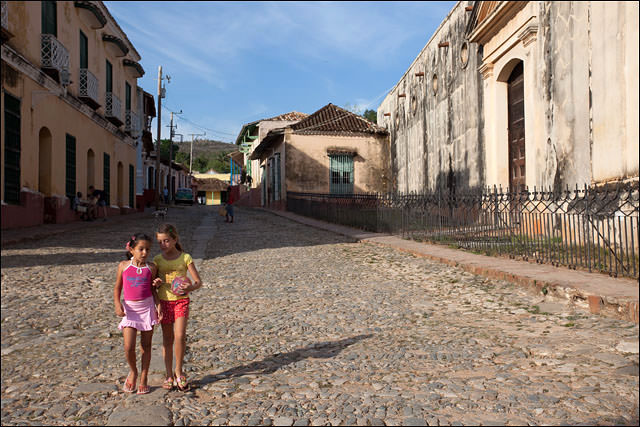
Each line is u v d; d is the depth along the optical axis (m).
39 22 16.02
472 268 8.52
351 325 5.79
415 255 10.85
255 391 3.80
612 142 8.60
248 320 6.05
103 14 21.22
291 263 10.41
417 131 21.64
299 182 26.44
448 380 3.87
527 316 5.82
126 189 27.12
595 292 5.77
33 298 6.94
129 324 3.70
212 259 11.01
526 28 11.75
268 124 36.84
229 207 21.73
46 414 3.48
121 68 25.27
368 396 3.62
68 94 18.09
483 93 14.84
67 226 16.53
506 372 3.98
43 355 4.79
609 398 3.37
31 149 15.54
